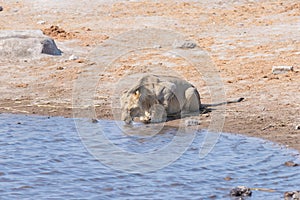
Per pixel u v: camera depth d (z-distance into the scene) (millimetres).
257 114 50562
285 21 84062
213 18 86875
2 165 39688
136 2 96188
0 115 52844
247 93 56500
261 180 36469
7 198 34219
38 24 86688
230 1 94812
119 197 34375
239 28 81625
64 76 64438
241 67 64625
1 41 70938
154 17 88188
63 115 52719
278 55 68688
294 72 61812
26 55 70562
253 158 40531
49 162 40406
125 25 84562
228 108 52344
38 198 34250
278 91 56781
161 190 35312
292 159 40156
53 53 71438
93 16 90438
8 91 60125
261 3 93500
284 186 35375
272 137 44906
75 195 34719
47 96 58469
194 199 33781
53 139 45625
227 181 36500
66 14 91750
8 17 90375
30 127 49000
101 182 36750
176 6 93625
